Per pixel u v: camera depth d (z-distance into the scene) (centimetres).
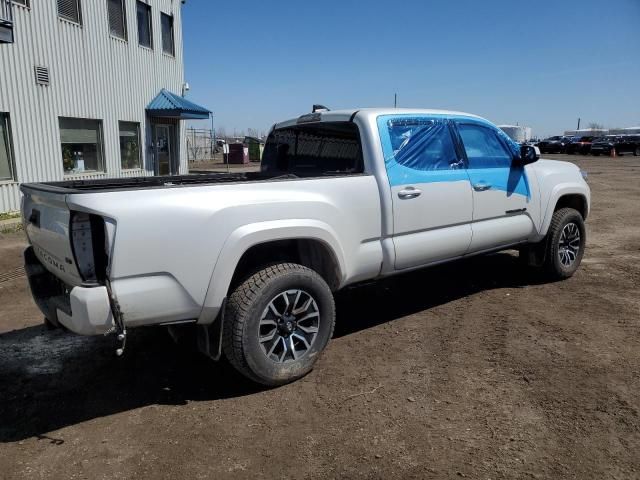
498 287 609
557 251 607
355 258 419
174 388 383
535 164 607
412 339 459
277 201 365
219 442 311
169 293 325
